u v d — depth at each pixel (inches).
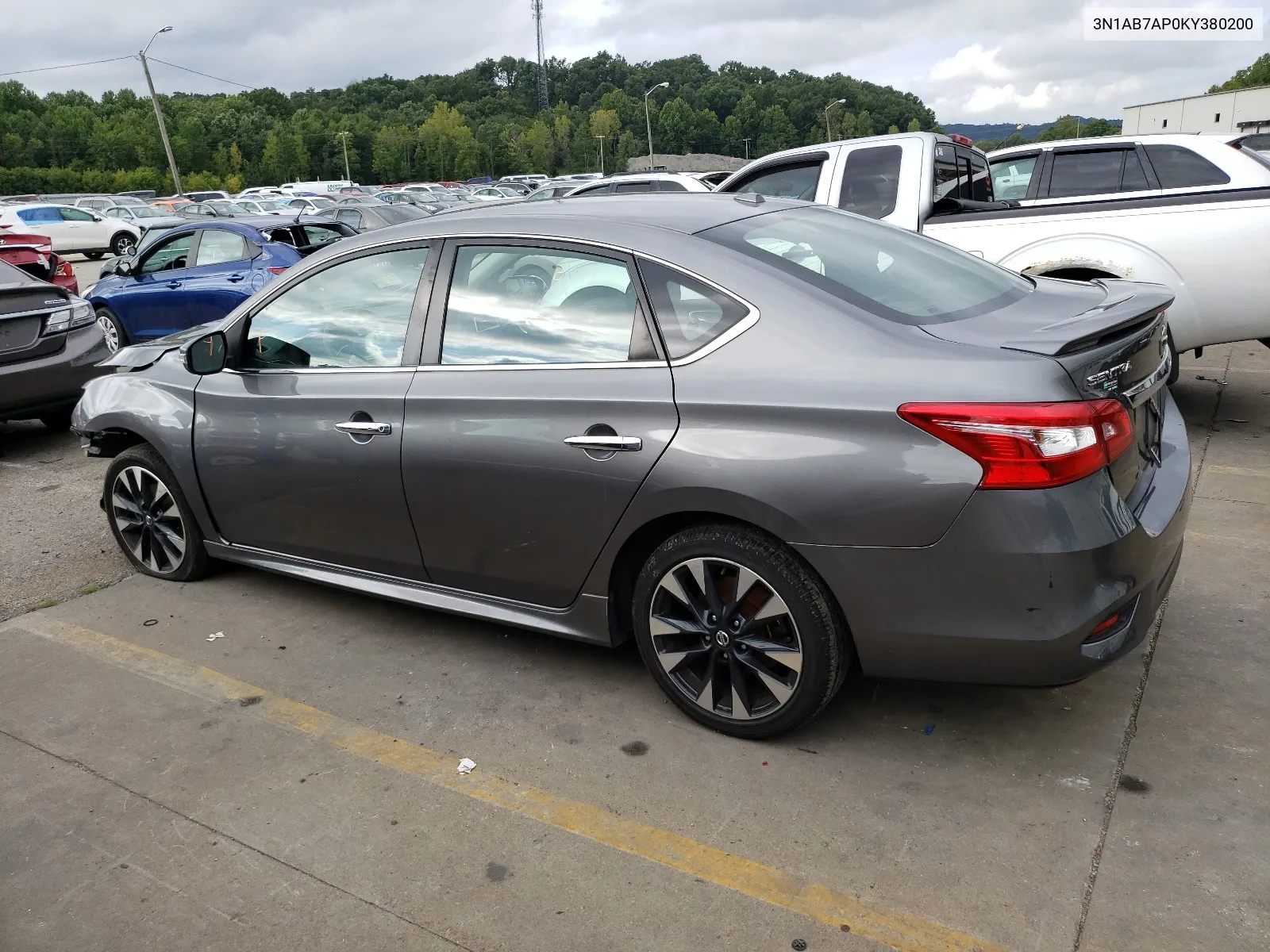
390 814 109.6
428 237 137.6
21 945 92.9
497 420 125.2
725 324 113.0
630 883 97.2
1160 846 98.0
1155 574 106.7
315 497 146.6
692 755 118.0
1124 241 227.8
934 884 94.8
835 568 105.0
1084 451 97.3
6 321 260.2
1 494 237.1
